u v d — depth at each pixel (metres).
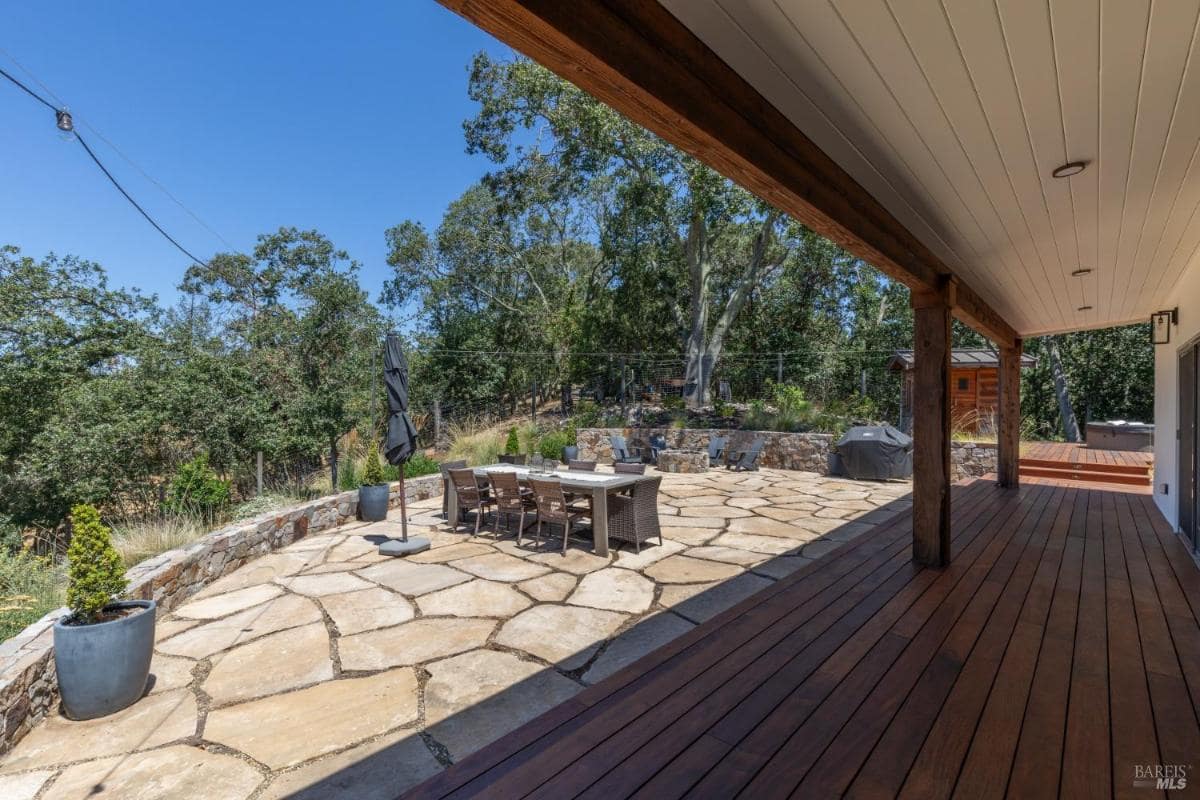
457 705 2.94
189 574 4.70
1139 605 3.51
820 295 19.77
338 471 11.59
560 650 3.55
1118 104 2.10
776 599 3.70
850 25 1.63
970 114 2.19
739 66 1.88
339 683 3.21
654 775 1.90
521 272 23.62
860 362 17.95
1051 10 1.56
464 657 3.49
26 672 2.82
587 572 5.14
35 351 9.70
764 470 12.18
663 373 18.33
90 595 3.01
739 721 2.23
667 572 5.11
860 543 5.20
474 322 22.02
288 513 6.45
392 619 4.13
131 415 9.80
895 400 17.38
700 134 1.75
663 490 9.63
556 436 14.04
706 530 6.75
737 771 1.91
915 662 2.74
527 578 5.01
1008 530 5.64
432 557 5.76
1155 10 1.55
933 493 4.38
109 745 2.67
